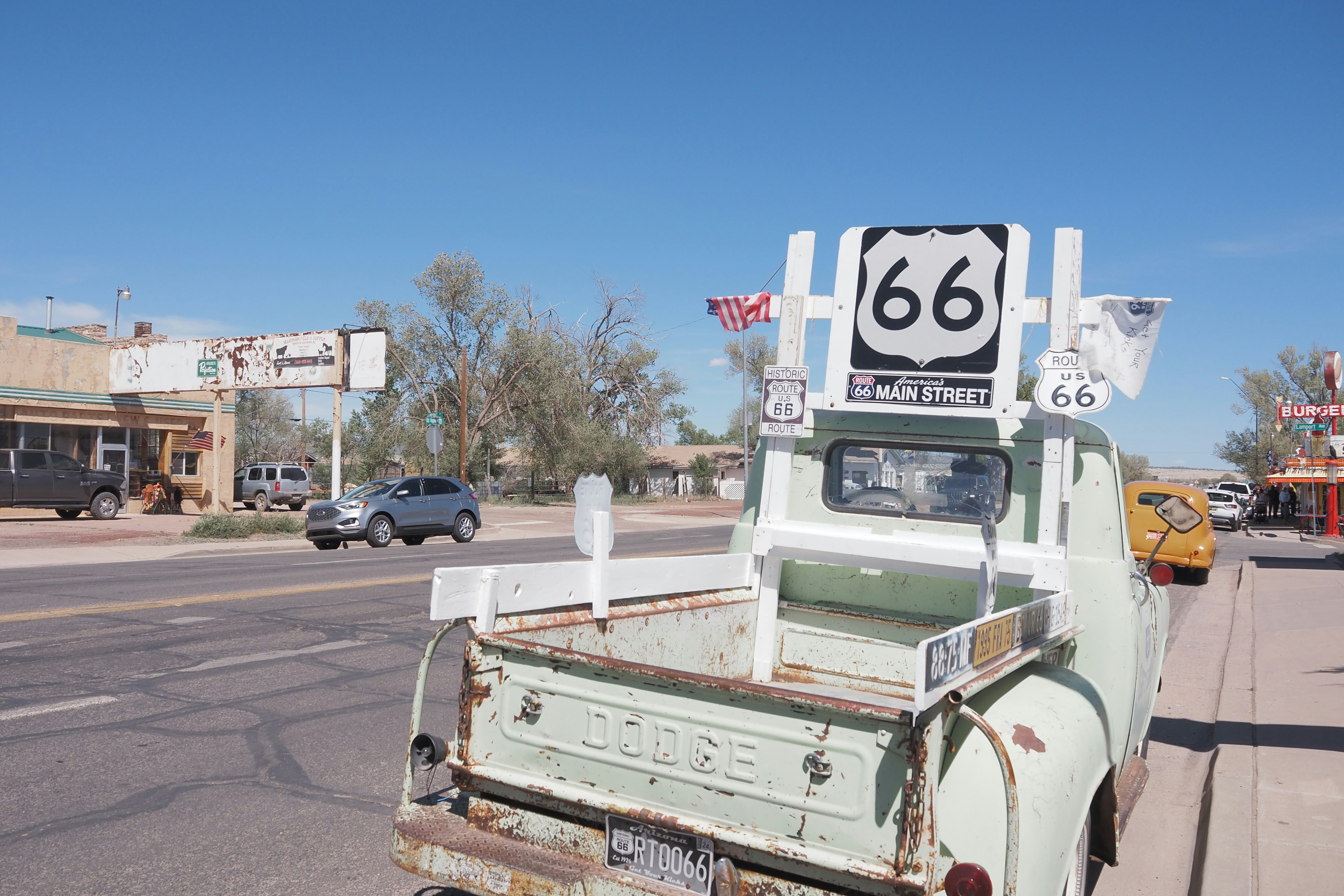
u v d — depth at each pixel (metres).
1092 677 3.81
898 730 2.50
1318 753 6.18
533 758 3.09
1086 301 3.95
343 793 5.22
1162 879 4.51
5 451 25.14
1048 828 2.57
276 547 21.09
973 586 4.29
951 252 4.24
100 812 4.87
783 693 2.63
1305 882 4.14
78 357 29.22
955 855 2.48
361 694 7.32
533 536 27.70
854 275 4.44
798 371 4.51
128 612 10.71
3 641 9.00
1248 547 29.05
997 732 2.67
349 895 4.01
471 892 3.24
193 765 5.61
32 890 3.98
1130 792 4.23
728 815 2.73
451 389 50.50
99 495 26.84
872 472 4.47
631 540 26.80
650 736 2.88
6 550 18.91
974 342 4.16
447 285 49.41
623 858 2.88
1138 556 17.31
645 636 3.88
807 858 2.58
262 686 7.51
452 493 23.59
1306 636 10.96
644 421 61.09
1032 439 4.11
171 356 29.77
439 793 3.40
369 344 27.27
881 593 4.49
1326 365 33.78
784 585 4.70
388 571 15.62
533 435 52.00
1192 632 11.85
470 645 3.19
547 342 51.19
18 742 5.96
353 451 63.16
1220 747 6.38
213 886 4.07
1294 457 34.59
